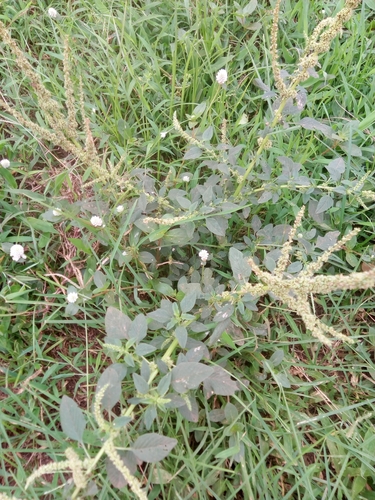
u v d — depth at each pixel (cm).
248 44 75
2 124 68
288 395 52
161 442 34
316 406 53
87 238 58
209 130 52
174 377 38
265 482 44
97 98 72
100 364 52
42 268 57
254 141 66
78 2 76
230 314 44
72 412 34
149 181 55
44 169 64
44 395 49
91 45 74
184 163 65
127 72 71
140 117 71
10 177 59
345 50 75
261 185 59
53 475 45
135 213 52
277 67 44
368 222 59
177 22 76
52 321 50
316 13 79
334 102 71
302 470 46
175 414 47
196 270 57
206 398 46
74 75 70
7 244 55
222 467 47
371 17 84
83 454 42
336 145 65
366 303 58
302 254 53
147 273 54
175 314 44
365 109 69
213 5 75
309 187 55
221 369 45
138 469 46
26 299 54
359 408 52
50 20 76
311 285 35
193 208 48
